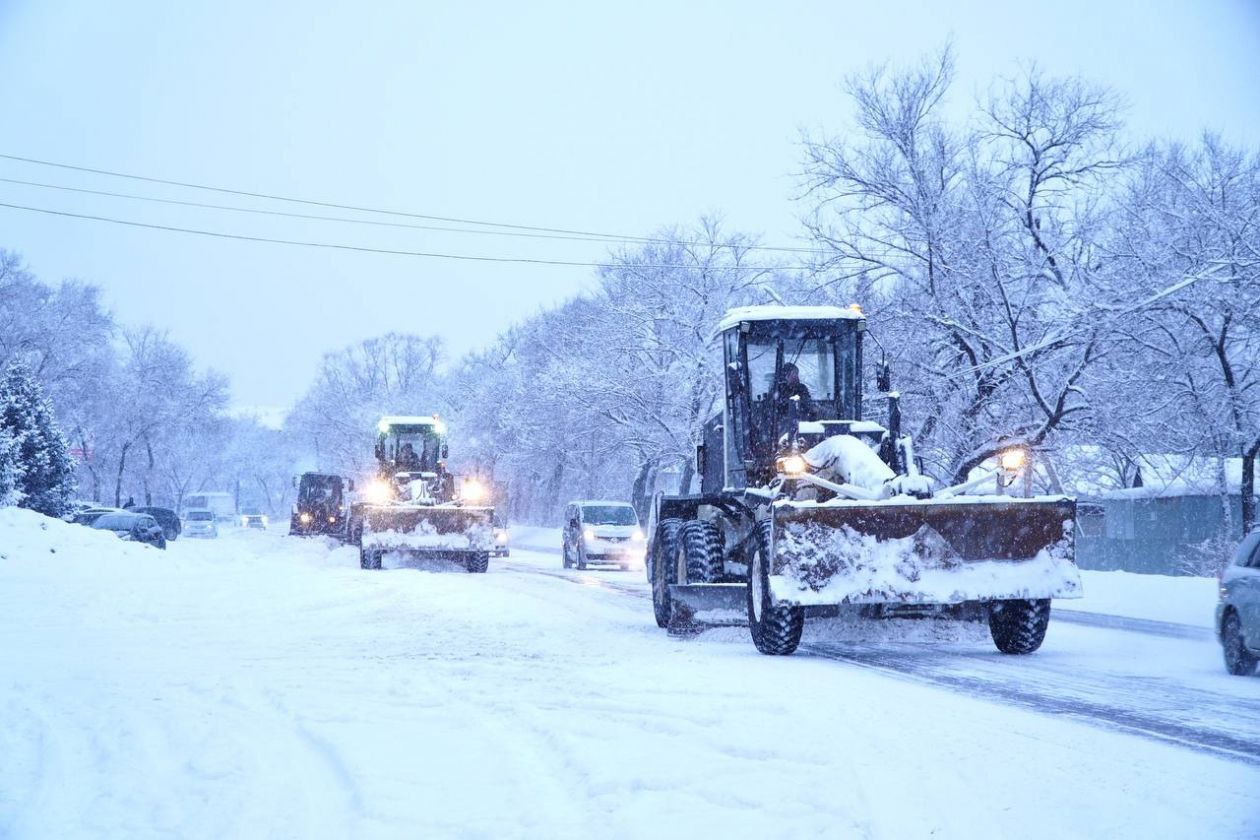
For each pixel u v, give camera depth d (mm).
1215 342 25250
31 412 44594
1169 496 33312
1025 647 12297
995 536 11680
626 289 48438
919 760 6535
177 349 82375
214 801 5934
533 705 8719
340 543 45844
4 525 23891
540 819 5391
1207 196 25953
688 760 6539
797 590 11406
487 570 30516
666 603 15008
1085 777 6129
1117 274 26266
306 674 10844
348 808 5785
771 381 14242
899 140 30391
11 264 63406
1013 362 27922
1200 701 8953
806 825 5176
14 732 7961
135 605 18141
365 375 99500
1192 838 4957
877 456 12555
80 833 5359
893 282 30641
